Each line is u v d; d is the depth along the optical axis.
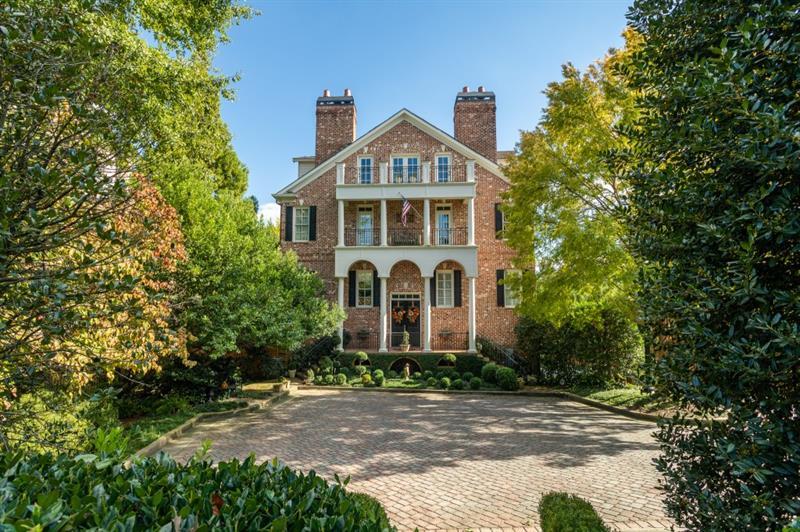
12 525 1.59
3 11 2.86
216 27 9.90
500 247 21.69
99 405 6.41
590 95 11.27
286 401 13.91
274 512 2.08
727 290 2.64
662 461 3.20
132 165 3.90
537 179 12.11
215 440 8.74
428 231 21.05
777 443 2.45
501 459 7.41
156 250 6.85
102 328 4.14
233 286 10.81
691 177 3.15
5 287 2.93
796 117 2.65
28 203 2.92
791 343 2.29
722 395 2.77
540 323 16.02
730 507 2.68
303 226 22.70
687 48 3.35
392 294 22.03
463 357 19.27
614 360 14.71
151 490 2.25
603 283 11.53
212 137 11.32
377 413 11.82
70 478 2.30
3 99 2.88
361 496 3.37
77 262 3.35
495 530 4.73
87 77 3.36
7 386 3.42
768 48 2.63
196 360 11.70
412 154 22.41
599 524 3.42
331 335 20.27
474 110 23.81
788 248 2.59
